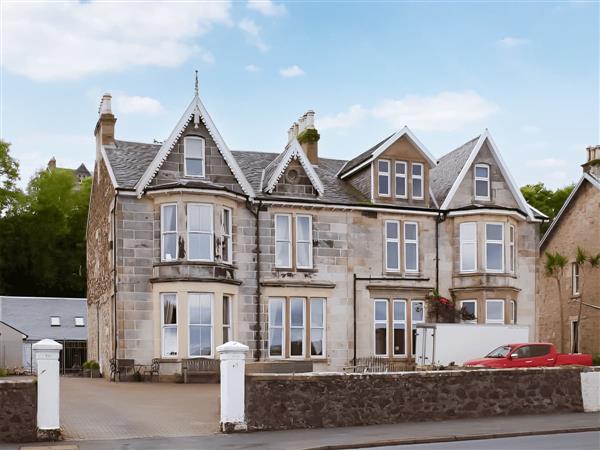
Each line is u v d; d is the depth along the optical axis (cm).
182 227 3344
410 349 3734
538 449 1728
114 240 3406
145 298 3362
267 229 3597
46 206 6638
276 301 3584
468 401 2300
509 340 3275
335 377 2144
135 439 1898
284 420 2073
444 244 3853
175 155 3459
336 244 3706
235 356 2034
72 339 5503
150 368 3322
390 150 3834
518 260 3928
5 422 1852
